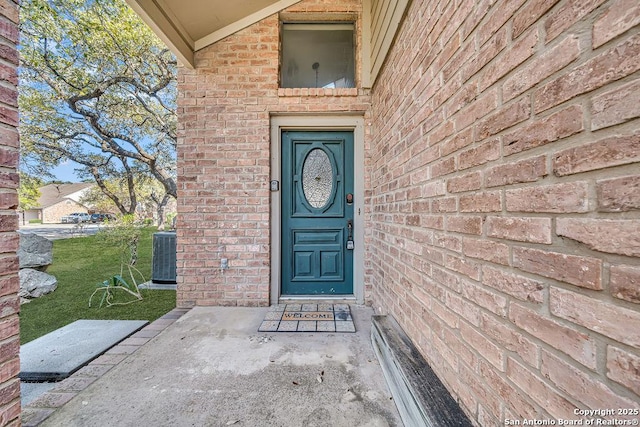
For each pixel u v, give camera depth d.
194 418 1.32
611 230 0.56
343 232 3.04
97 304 3.10
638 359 0.51
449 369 1.16
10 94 1.04
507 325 0.83
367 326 2.34
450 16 1.21
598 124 0.58
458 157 1.14
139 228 4.02
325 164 3.04
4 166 1.02
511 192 0.83
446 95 1.24
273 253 2.92
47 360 1.80
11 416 1.02
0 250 1.00
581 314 0.61
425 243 1.45
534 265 0.74
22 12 5.06
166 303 3.12
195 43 2.80
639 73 0.52
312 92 2.82
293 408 1.38
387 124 2.26
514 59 0.82
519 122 0.80
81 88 6.13
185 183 2.82
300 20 2.94
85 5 5.36
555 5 0.68
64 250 6.42
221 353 1.89
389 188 2.19
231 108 2.82
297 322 2.40
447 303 1.20
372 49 2.74
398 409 1.35
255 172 2.83
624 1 0.54
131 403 1.41
